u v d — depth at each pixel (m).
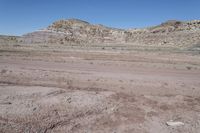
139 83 10.65
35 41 62.88
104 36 89.69
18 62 17.33
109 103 7.67
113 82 10.66
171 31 82.88
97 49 38.62
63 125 6.04
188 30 77.62
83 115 6.67
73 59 20.56
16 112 6.59
